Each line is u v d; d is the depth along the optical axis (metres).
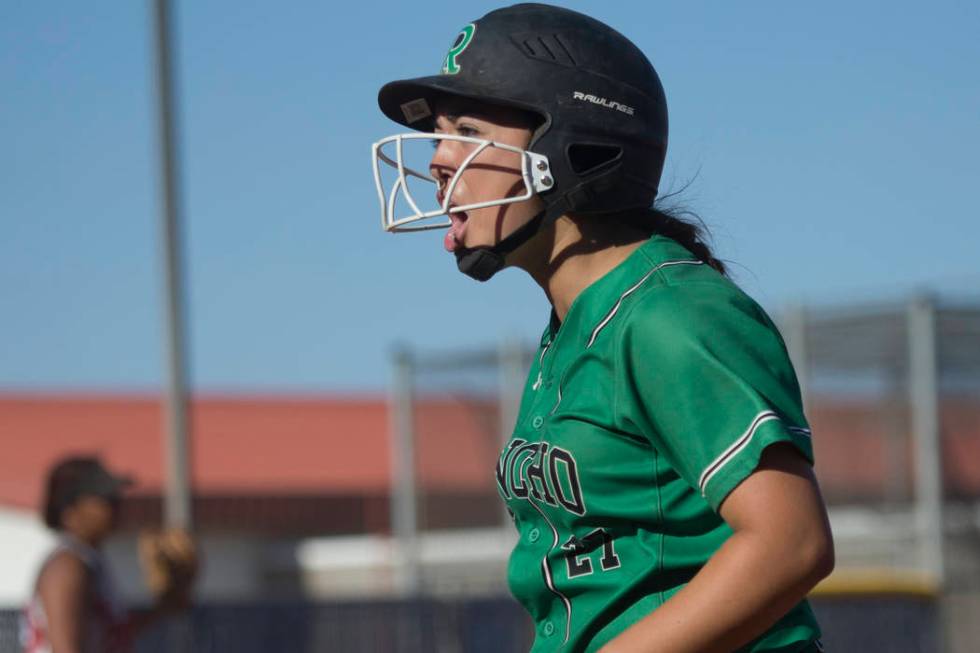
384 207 8.01
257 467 73.50
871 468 39.03
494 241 7.59
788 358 6.93
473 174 7.62
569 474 7.12
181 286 35.12
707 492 6.55
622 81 7.67
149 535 19.55
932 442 37.38
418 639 28.52
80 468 16.75
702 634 6.29
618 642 6.39
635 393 6.87
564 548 7.25
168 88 35.00
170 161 35.06
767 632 6.95
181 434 34.94
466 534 52.75
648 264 7.29
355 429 77.94
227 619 25.94
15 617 19.94
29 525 62.59
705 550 6.99
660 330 6.76
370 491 71.81
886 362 38.88
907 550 37.84
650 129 7.72
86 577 16.70
